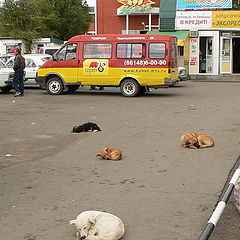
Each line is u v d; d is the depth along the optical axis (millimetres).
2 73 18438
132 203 5273
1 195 5645
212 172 6559
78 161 7336
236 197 4895
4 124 11156
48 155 7801
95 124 10039
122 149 8164
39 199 5465
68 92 19516
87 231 4273
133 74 17062
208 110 13289
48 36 39281
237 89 21016
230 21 28062
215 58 28516
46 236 4395
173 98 16906
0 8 37219
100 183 6082
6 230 4543
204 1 28906
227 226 4586
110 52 17250
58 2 42000
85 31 45969
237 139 8914
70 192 5715
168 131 9859
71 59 17875
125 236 4363
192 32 28203
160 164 7051
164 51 16625
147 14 33156
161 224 4648
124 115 12406
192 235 4371
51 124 11062
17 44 36156
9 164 7215
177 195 5547
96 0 34031
